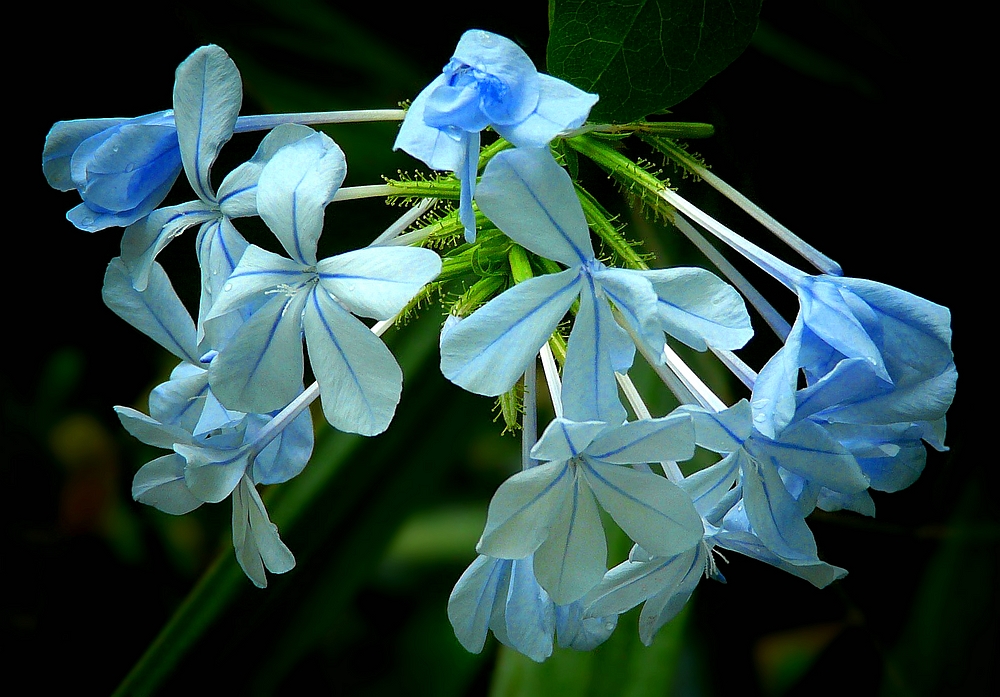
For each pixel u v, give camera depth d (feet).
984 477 0.99
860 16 0.96
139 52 1.01
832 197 0.98
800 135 0.97
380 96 1.01
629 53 0.87
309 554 1.00
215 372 0.84
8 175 1.03
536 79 0.82
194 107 0.85
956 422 0.99
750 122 0.97
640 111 0.88
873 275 0.98
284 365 0.85
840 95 0.97
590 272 0.83
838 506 0.88
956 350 0.98
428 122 0.82
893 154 0.97
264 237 0.95
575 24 0.87
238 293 0.84
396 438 1.01
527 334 0.83
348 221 1.00
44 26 1.00
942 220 0.97
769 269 0.86
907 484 0.88
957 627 1.02
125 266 0.87
